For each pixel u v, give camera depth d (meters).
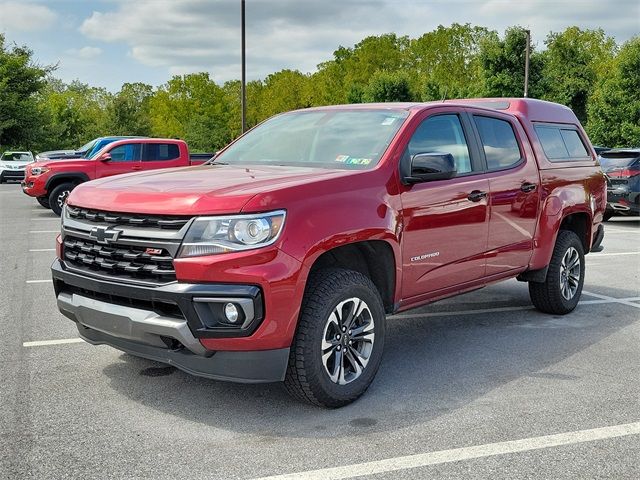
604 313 6.59
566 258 6.39
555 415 3.94
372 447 3.48
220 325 3.54
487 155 5.35
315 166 4.56
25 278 8.12
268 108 73.94
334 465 3.27
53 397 4.15
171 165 16.98
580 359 5.07
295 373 3.80
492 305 6.93
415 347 5.38
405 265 4.43
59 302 4.19
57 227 13.64
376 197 4.20
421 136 4.74
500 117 5.68
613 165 15.79
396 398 4.20
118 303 3.81
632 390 4.39
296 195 3.76
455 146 5.04
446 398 4.21
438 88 48.47
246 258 3.51
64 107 72.75
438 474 3.19
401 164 4.46
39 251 10.34
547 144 6.22
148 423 3.77
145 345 3.80
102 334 4.05
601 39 72.56
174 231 3.59
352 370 4.10
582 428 3.75
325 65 79.25
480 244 5.14
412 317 6.42
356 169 4.35
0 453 3.37
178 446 3.47
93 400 4.11
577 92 46.00
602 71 64.94
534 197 5.75
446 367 4.85
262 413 3.93
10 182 33.59
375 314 4.15
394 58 73.19
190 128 63.34
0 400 4.10
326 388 3.88
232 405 4.05
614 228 14.83
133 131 64.50
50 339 5.45
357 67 70.56
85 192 4.16
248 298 3.49
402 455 3.38
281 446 3.48
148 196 3.76
